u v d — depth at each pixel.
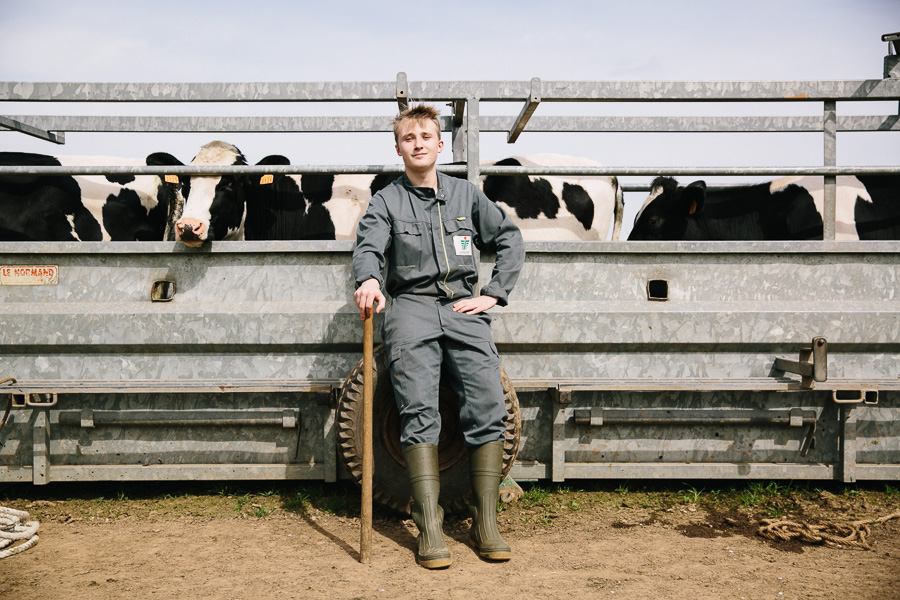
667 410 3.39
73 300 3.41
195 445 3.40
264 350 3.40
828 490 3.61
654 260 3.44
